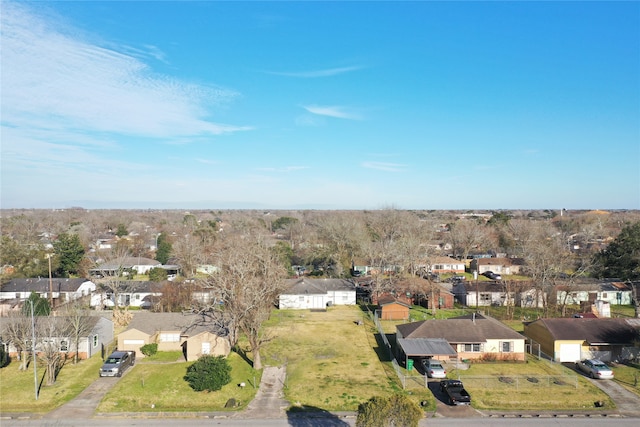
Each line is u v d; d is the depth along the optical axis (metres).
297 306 66.94
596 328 43.22
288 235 138.00
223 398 33.16
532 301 66.81
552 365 40.16
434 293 66.06
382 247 87.25
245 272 42.72
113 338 49.44
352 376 37.56
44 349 36.44
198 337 42.16
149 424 28.92
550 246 84.94
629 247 73.69
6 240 82.75
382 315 59.53
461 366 39.53
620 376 37.59
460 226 115.31
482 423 28.81
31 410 31.06
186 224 158.25
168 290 61.31
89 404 32.03
